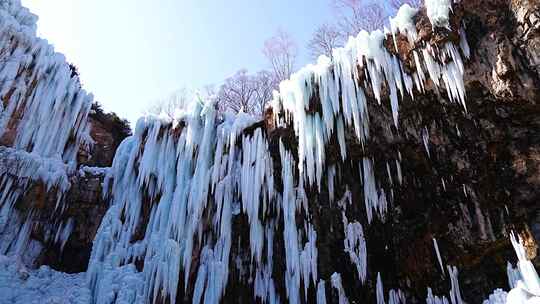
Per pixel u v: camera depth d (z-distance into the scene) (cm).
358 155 873
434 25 742
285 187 909
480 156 776
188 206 960
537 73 681
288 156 927
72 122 1366
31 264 1086
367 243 863
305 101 880
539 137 724
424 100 788
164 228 988
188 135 1057
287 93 923
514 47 698
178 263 892
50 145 1258
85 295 924
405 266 830
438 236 805
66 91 1352
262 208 950
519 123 735
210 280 891
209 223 958
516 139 741
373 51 805
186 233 949
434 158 817
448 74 741
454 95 735
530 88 689
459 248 781
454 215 797
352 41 852
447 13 732
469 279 766
